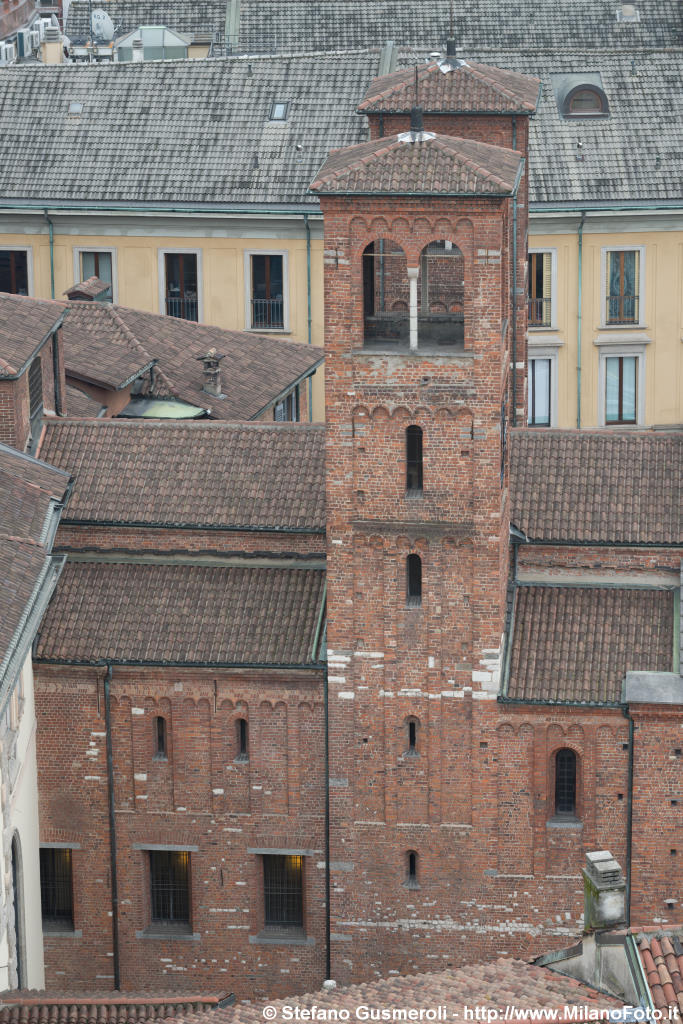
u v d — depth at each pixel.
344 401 135.75
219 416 175.25
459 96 166.38
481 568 136.88
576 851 141.00
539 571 147.50
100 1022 121.69
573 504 147.50
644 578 146.38
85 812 146.00
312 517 146.38
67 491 147.62
